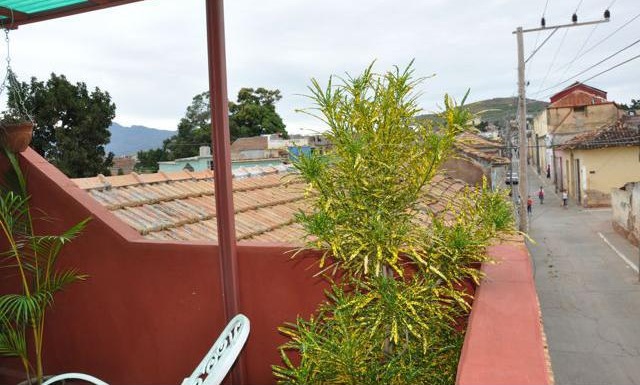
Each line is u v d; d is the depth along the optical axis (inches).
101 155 657.0
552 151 1389.0
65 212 134.0
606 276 467.2
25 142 137.3
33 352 145.3
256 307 113.7
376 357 81.7
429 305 78.5
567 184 1159.0
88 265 132.6
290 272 110.0
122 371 132.3
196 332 121.6
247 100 932.0
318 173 82.9
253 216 184.4
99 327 133.6
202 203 184.2
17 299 119.3
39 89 608.4
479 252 80.4
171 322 124.3
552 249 612.1
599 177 946.7
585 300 398.3
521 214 609.6
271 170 275.7
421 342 82.0
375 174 83.4
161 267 123.6
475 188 86.9
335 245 79.3
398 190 83.2
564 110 1286.9
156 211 164.6
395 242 80.4
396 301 75.3
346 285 96.3
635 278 452.8
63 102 614.5
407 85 81.4
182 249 120.6
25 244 137.4
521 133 618.2
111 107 669.9
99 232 130.1
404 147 83.7
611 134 941.8
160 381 127.5
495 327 60.0
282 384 96.4
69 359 139.1
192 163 692.7
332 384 80.6
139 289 127.0
